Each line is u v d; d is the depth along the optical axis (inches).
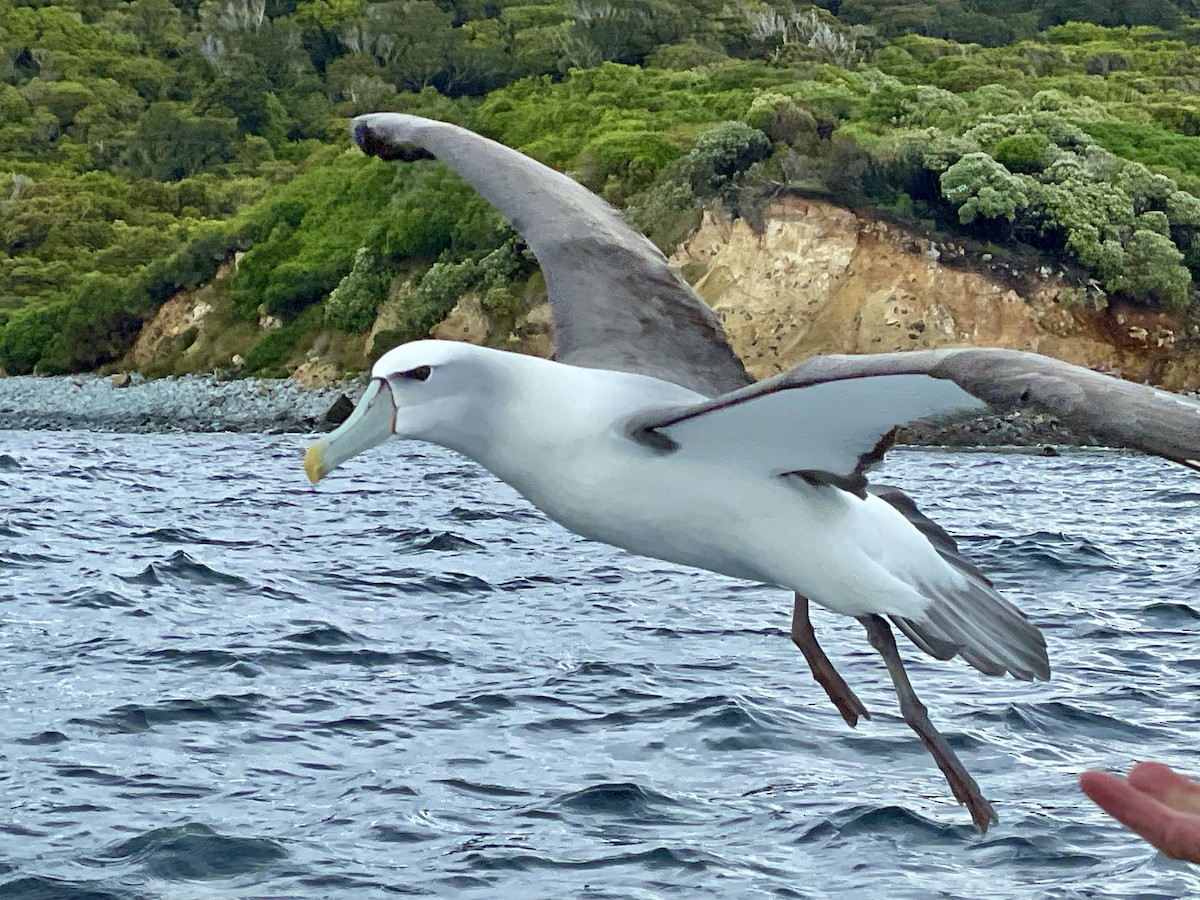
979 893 357.4
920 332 2129.7
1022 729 478.9
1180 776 124.0
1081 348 2119.8
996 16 3951.8
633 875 367.2
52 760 439.8
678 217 2271.2
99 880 360.5
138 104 3762.3
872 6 3863.2
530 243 284.5
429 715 490.9
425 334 2412.6
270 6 4131.4
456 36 3624.5
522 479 237.0
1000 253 2162.9
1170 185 2226.9
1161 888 358.9
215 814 400.5
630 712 493.4
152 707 490.0
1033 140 2265.0
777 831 394.6
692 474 232.1
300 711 492.7
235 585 708.7
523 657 567.5
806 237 2198.6
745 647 583.2
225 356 2586.1
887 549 238.4
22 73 3937.0
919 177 2218.3
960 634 239.0
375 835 390.0
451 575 745.0
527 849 381.4
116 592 676.1
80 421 2335.1
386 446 1598.2
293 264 2610.7
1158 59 3432.6
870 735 471.2
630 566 770.8
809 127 2310.5
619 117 2711.6
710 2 3533.5
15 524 897.5
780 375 210.8
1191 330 2130.9
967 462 1549.0
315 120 3649.1
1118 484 1321.4
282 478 1315.2
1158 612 669.9
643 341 268.7
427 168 2598.4
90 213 3213.6
